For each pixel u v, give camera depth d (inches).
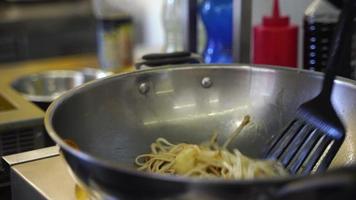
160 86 36.3
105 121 34.1
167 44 61.2
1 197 39.4
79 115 32.5
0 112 47.0
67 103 31.5
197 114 36.9
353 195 20.5
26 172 35.0
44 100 51.3
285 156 32.4
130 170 23.4
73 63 67.0
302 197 21.7
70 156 25.8
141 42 85.4
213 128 36.7
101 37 62.6
